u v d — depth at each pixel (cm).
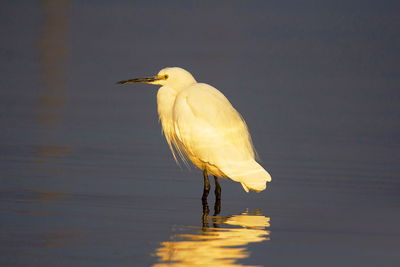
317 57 3425
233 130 1205
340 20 5050
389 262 874
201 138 1187
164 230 983
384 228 1034
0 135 1639
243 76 2747
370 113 2152
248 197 1220
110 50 3334
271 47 3706
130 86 2486
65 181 1245
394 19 5175
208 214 1089
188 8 5588
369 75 2942
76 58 3066
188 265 834
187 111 1203
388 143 1745
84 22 4419
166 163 1441
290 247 927
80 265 816
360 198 1220
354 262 871
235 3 6081
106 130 1764
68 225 980
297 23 4831
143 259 848
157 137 1708
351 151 1631
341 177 1377
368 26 4762
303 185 1309
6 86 2361
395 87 2653
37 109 2005
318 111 2150
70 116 1928
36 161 1393
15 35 3691
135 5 5594
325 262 869
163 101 1284
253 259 870
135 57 3131
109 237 933
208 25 4606
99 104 2138
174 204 1143
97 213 1054
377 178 1376
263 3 6138
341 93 2486
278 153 1584
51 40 3581
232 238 957
